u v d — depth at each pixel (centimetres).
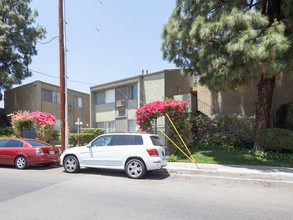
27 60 2455
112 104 2005
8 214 405
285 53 845
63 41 1159
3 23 2194
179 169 842
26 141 961
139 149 734
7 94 2588
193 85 1867
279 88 1388
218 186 637
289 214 417
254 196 538
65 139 1127
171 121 1058
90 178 731
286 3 927
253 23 839
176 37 1139
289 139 957
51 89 2397
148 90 1738
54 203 468
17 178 728
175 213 417
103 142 814
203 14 1030
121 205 459
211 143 1329
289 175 728
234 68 847
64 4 1171
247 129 1248
